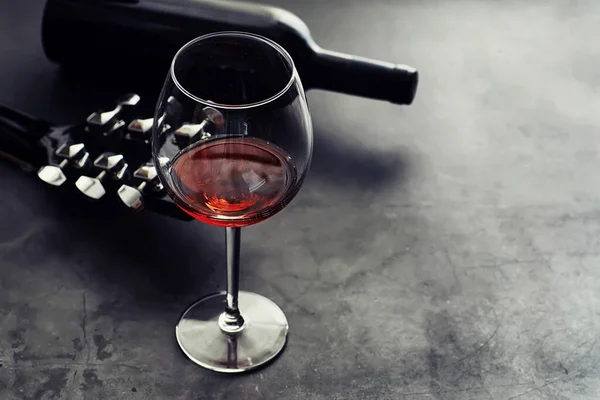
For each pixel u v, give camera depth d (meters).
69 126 1.09
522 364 0.98
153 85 1.18
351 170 1.12
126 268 1.04
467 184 1.12
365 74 1.11
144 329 1.00
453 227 1.08
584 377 0.97
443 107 1.20
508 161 1.14
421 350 0.99
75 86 1.18
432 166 1.13
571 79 1.24
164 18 1.15
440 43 1.27
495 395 0.96
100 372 0.96
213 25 1.14
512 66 1.25
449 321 1.01
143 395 0.95
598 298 1.03
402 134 1.16
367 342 0.99
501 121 1.18
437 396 0.96
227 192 0.92
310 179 1.11
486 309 1.02
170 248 1.05
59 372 0.96
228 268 0.97
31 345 0.98
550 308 1.02
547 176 1.13
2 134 1.08
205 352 0.98
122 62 1.17
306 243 1.06
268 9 1.15
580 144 1.17
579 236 1.08
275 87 0.96
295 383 0.97
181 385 0.96
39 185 1.09
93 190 1.01
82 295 1.02
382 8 1.32
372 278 1.04
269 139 0.90
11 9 1.26
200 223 1.08
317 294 1.02
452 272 1.04
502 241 1.07
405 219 1.08
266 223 1.07
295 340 0.99
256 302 1.02
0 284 1.02
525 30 1.30
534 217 1.09
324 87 1.13
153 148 0.92
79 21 1.16
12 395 0.95
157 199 1.03
